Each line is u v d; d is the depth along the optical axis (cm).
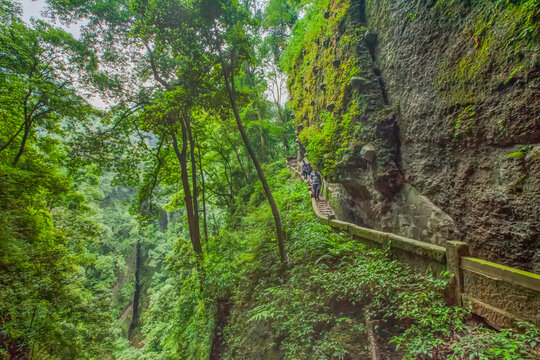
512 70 314
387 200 589
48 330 632
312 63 1016
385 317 369
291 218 837
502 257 342
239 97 655
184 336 863
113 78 1031
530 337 230
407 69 518
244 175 2042
